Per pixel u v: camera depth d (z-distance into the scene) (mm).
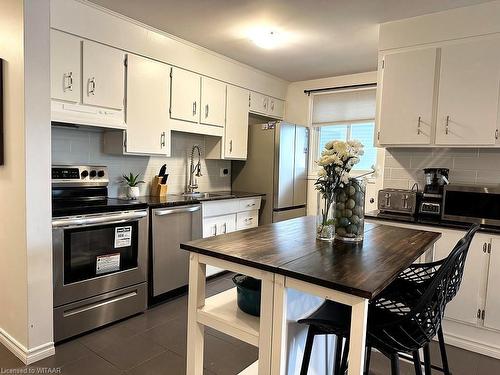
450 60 2623
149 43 3061
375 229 2082
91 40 2652
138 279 2785
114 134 3018
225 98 3875
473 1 2459
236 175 4496
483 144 2539
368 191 4027
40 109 2057
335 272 1222
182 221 3148
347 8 2598
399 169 3254
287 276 1239
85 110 2656
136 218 2723
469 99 2566
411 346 1319
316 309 1630
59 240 2254
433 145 2727
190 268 1561
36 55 2016
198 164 4047
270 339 1320
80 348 2293
